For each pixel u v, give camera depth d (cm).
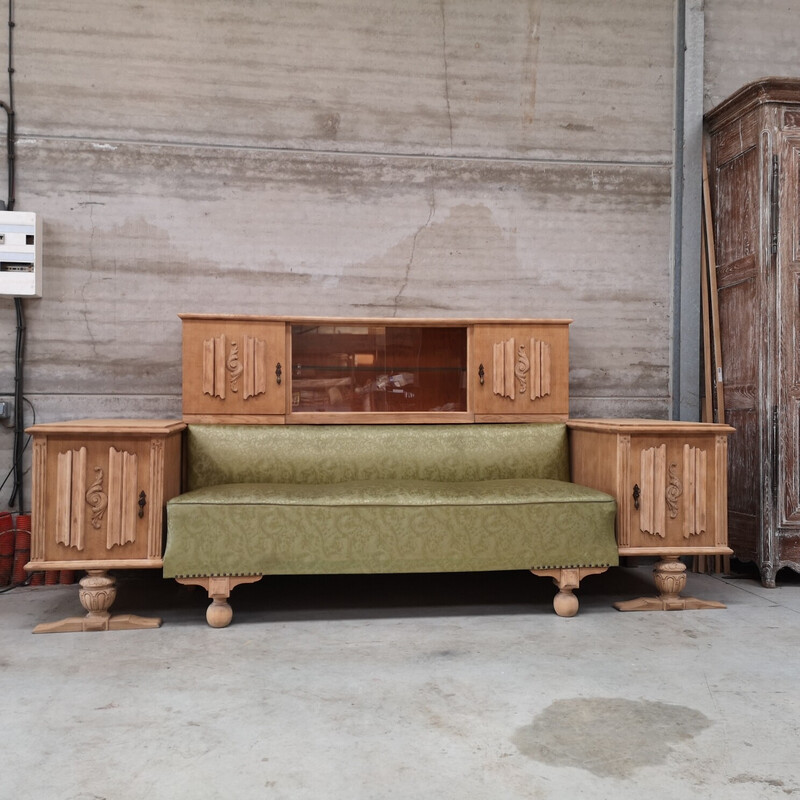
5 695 181
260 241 329
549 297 347
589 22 350
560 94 349
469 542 250
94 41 318
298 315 328
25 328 313
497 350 311
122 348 320
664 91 355
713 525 265
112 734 159
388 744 155
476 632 238
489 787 137
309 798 133
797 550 303
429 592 293
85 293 318
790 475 303
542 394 312
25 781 139
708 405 341
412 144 339
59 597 279
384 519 248
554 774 142
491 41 344
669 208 355
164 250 323
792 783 140
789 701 180
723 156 339
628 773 143
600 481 277
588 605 273
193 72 325
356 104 336
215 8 326
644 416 352
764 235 305
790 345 303
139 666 204
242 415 295
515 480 286
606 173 351
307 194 333
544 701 179
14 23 313
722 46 357
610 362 350
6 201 312
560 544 254
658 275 354
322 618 255
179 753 150
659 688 188
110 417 319
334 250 334
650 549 260
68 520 236
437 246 341
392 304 338
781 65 362
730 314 332
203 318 292
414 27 339
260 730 162
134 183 321
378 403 314
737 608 269
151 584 305
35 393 314
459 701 179
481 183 344
